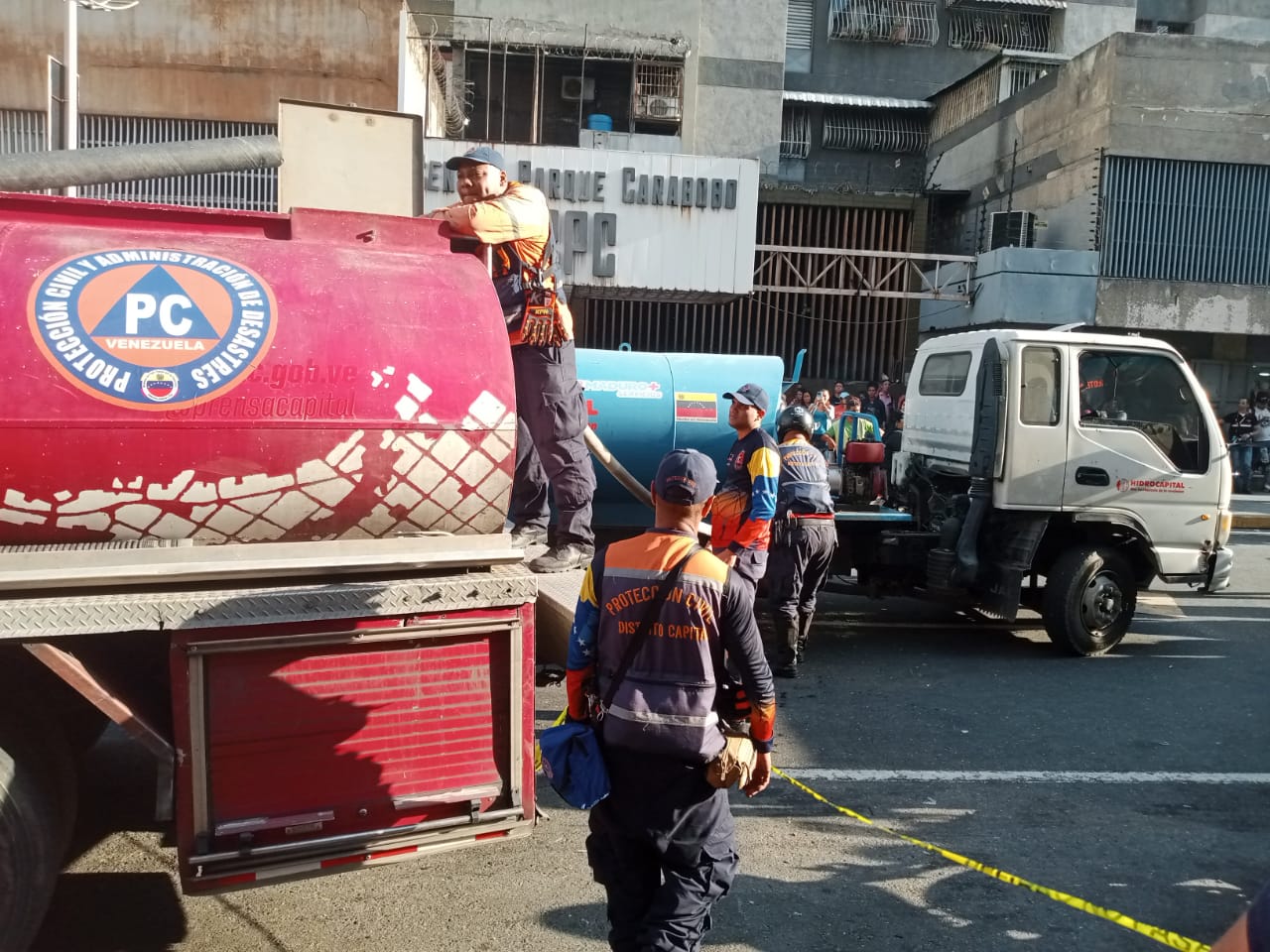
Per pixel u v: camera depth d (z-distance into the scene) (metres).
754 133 22.50
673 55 21.17
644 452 7.18
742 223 16.50
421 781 2.84
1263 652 7.42
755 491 5.47
